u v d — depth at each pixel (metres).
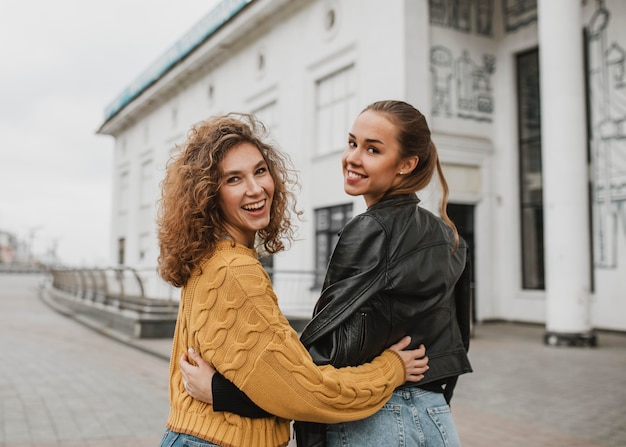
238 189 1.62
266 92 18.64
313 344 1.58
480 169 14.27
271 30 18.33
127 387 6.79
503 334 11.92
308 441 1.62
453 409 5.61
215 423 1.51
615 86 12.50
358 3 14.48
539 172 14.07
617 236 12.27
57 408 5.66
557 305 10.30
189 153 1.64
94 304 14.95
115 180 33.78
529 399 6.04
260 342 1.47
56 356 9.09
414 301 1.62
